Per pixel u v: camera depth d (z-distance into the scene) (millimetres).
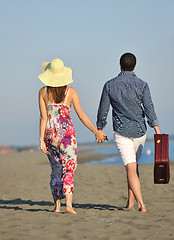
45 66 6793
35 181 15156
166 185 11922
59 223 5438
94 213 6387
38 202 9258
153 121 6523
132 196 7340
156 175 6352
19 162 45125
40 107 6477
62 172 6410
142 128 6676
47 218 5832
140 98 6625
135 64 6848
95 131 6691
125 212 6531
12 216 6156
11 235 4723
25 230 5008
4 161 46969
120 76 6738
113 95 6688
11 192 11539
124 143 6676
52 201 9422
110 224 5387
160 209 7352
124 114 6648
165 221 5656
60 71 6438
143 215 6172
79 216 6008
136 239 4574
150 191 10648
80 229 5062
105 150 94250
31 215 6203
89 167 23266
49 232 4891
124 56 6793
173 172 15797
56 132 6348
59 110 6375
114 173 17641
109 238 4609
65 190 6316
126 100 6625
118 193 10633
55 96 6359
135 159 6727
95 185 12969
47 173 19547
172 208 7512
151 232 4934
